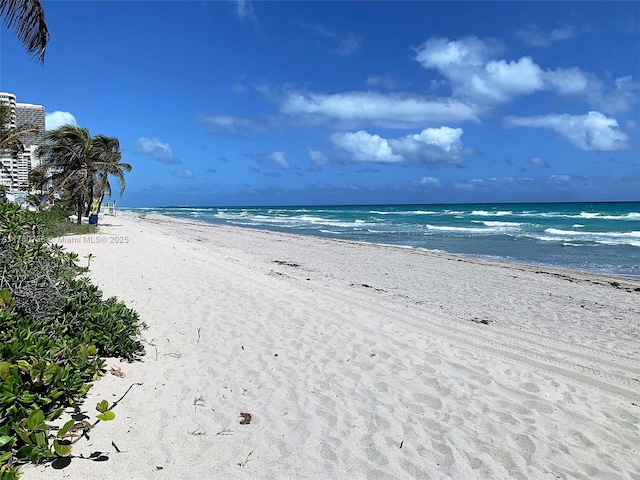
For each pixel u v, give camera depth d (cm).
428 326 793
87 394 391
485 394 479
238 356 553
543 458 358
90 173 2558
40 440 281
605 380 566
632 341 763
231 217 6906
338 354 583
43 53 618
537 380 534
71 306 495
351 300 966
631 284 1306
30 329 391
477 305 1013
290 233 3372
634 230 3209
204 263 1268
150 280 962
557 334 794
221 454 328
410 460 343
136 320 569
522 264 1711
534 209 8288
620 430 416
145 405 389
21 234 492
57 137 2481
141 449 320
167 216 7112
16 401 301
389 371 533
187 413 386
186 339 602
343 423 397
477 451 362
